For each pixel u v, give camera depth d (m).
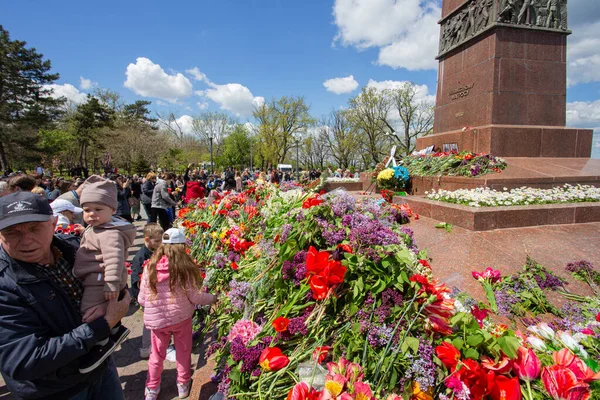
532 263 3.10
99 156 43.28
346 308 2.03
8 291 1.41
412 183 7.12
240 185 17.69
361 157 46.53
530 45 7.01
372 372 1.74
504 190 5.07
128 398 2.95
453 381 1.62
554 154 6.92
